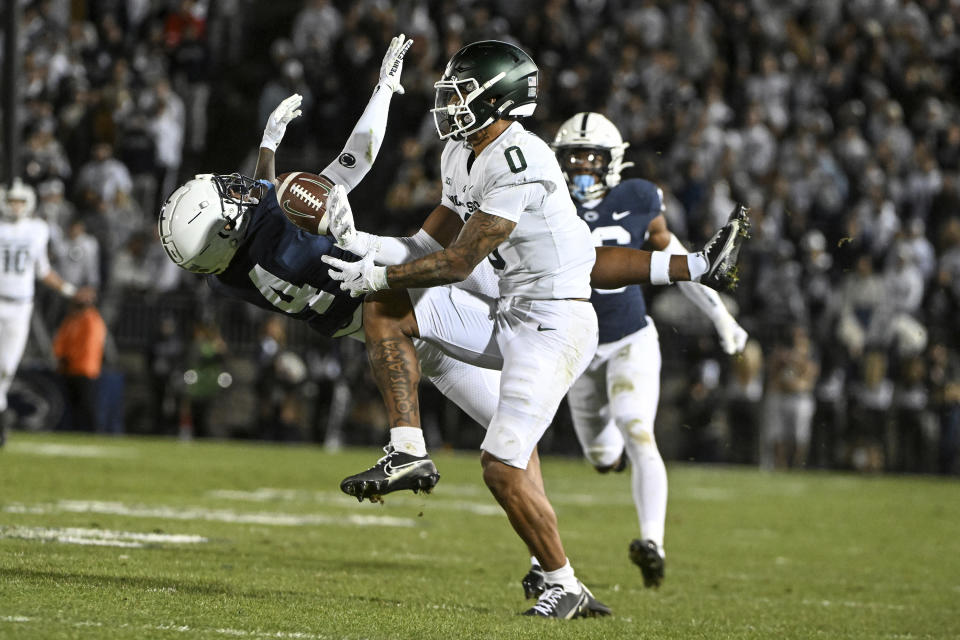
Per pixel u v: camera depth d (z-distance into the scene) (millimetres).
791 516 31906
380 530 23812
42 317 52438
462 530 24672
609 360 19594
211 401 52125
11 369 35031
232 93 69625
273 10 74000
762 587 19594
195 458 38688
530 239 14531
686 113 57781
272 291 15344
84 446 40594
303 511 26281
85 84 62906
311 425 51781
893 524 31109
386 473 14188
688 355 50281
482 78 14383
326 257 14289
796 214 56062
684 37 61594
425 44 59875
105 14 66812
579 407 20156
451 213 15406
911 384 51031
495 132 14664
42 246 34781
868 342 51938
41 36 63500
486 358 15445
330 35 62031
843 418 51844
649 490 18781
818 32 64125
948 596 19516
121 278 54219
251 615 13188
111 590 13969
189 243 15000
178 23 64625
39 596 13188
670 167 55938
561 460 49219
